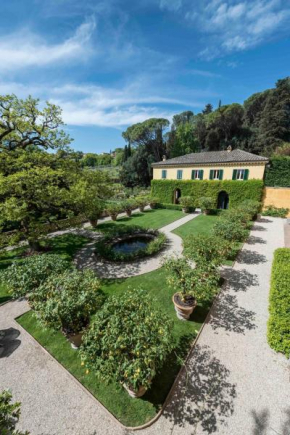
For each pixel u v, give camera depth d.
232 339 5.58
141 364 3.40
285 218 19.78
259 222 18.41
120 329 3.85
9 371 4.80
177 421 3.71
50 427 3.68
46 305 4.79
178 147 46.19
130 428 3.62
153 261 10.98
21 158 10.50
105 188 13.48
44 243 13.88
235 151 25.80
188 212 23.83
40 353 5.32
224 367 4.73
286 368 4.66
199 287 5.83
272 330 5.11
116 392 4.25
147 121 46.59
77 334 5.08
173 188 28.06
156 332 3.90
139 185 46.34
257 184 21.53
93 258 11.64
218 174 24.75
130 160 46.19
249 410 3.85
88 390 4.32
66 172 11.68
